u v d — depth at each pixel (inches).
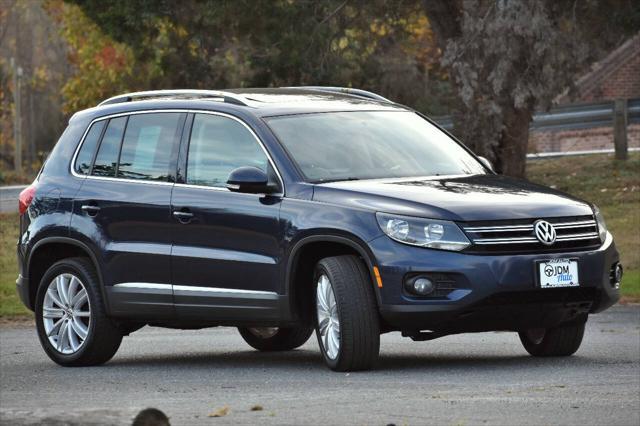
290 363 1006.4
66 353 1051.9
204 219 970.7
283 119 980.6
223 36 2583.7
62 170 1088.8
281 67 2480.3
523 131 2386.8
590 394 767.1
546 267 875.4
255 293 944.3
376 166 959.6
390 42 3693.4
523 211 884.0
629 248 1948.8
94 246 1039.0
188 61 2847.0
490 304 867.4
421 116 1054.4
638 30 2295.8
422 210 876.0
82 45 4552.2
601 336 1160.8
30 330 1376.7
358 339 883.4
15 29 7313.0
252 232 942.4
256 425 680.4
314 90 1075.3
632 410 707.4
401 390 798.5
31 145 7475.4
